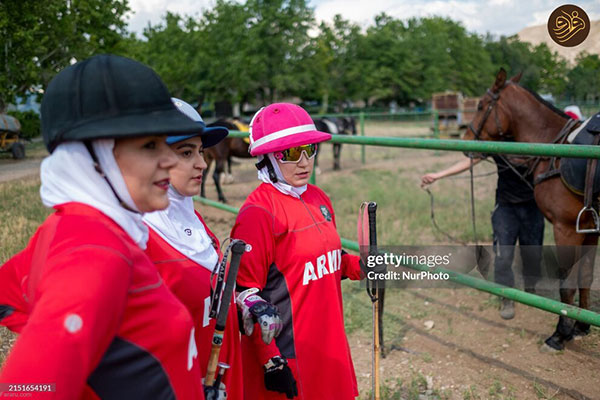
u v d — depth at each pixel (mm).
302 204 2014
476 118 4242
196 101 47469
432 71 56562
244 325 1696
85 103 1009
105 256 932
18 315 1142
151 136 1048
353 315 4117
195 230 1615
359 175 11219
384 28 58062
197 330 1512
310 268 1954
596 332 3564
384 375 3316
